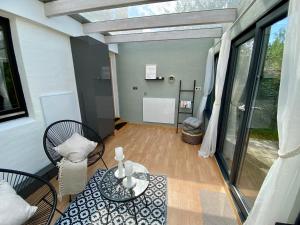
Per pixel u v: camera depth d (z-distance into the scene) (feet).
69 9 5.77
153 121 13.19
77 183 5.22
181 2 6.28
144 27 7.36
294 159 2.62
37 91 6.23
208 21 6.55
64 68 7.56
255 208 3.29
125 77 13.03
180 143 9.97
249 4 4.72
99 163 7.73
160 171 7.08
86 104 8.61
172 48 11.44
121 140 10.44
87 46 7.62
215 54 10.03
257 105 4.78
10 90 5.64
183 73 11.73
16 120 5.76
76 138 6.09
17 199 3.23
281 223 2.95
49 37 6.63
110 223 4.67
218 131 8.32
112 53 12.29
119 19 7.59
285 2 3.18
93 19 7.83
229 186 5.83
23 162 5.76
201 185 6.20
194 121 9.91
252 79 4.67
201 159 8.09
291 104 2.42
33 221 3.36
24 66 5.68
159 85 12.43
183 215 4.91
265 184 3.08
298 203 2.86
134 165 5.18
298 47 2.30
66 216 4.88
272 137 4.07
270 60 4.19
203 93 11.30
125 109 13.93
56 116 7.09
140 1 5.03
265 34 4.28
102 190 4.29
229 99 7.47
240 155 5.44
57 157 5.88
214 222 4.69
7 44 5.41
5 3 4.74
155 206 5.22
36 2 5.71
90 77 8.07
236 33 6.09
